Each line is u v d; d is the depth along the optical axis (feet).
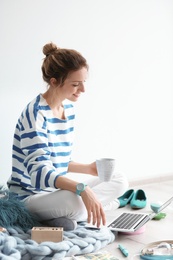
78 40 9.74
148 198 9.43
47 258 5.64
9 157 8.91
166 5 11.27
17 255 5.36
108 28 10.21
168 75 11.57
